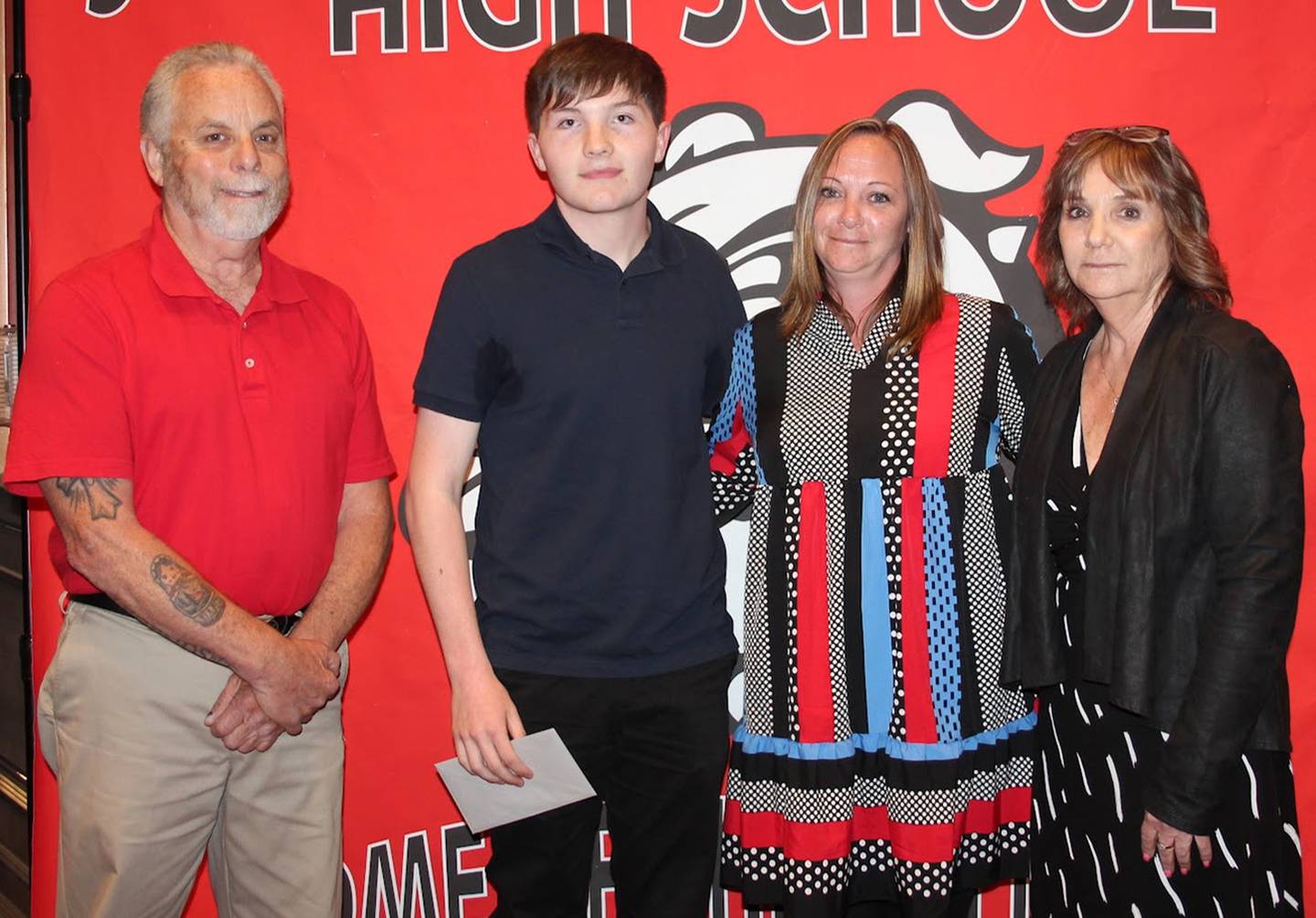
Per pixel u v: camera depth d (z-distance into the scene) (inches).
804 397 66.5
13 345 82.2
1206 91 79.0
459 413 64.6
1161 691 58.1
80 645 61.7
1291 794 62.6
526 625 65.3
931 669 64.2
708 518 67.4
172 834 61.7
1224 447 56.2
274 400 62.9
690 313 66.7
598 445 64.2
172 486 61.0
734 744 69.5
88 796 60.8
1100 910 63.1
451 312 64.6
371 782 84.7
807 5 79.9
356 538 68.2
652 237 67.3
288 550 63.2
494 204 81.5
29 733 82.5
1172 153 60.6
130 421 60.2
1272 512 55.7
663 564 64.8
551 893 68.9
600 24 80.2
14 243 81.7
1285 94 78.8
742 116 80.6
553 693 65.1
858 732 66.0
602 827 86.0
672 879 68.4
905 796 64.4
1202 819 56.1
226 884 67.7
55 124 81.3
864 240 64.6
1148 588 58.0
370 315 82.3
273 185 62.1
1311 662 81.2
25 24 81.0
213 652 59.6
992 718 65.6
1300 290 79.6
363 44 80.8
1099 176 60.8
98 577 58.5
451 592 63.6
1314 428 79.9
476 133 81.0
